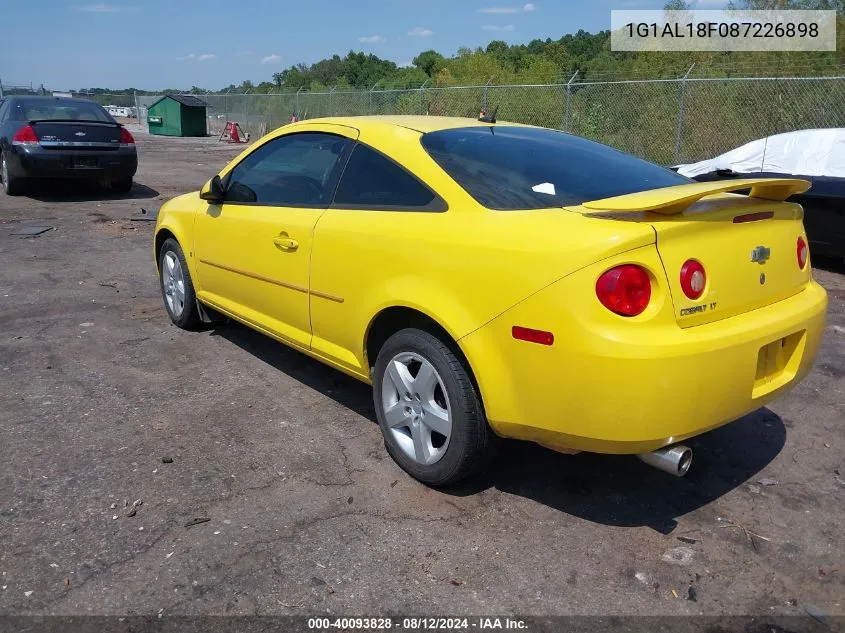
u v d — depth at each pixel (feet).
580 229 8.66
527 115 57.98
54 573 8.68
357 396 14.08
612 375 8.17
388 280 10.57
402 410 10.89
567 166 11.33
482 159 11.01
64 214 33.55
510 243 9.04
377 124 12.17
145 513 9.95
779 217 10.01
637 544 9.53
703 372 8.39
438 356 9.97
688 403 8.38
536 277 8.65
